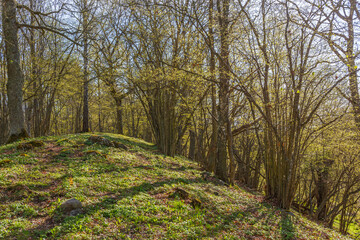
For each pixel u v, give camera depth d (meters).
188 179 13.80
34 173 10.25
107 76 24.69
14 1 16.50
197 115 24.41
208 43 13.63
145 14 19.64
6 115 25.38
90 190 9.37
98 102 36.72
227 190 14.14
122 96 29.92
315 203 22.94
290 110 12.58
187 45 17.75
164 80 18.88
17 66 16.50
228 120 16.20
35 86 25.45
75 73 25.23
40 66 22.58
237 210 10.81
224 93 16.03
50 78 23.03
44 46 25.41
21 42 26.05
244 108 19.83
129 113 47.69
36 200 8.24
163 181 12.05
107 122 55.34
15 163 11.03
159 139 23.61
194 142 30.44
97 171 11.57
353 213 23.00
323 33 11.42
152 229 7.27
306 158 18.73
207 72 15.31
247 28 13.46
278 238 8.82
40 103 27.89
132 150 17.92
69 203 7.73
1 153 12.66
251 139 26.88
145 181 11.61
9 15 16.12
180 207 9.22
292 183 12.91
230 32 14.27
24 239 6.07
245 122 19.17
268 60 12.41
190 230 7.60
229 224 9.04
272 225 10.05
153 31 20.00
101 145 16.39
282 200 13.23
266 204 13.09
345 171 18.02
